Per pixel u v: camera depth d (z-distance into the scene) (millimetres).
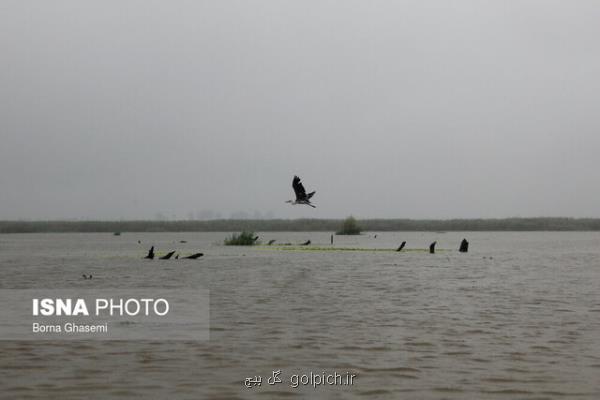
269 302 29297
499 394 14781
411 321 23906
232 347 19406
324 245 93562
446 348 19234
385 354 18516
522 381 15766
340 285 36406
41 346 19547
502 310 26719
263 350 19016
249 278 40719
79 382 15609
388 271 46188
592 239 133000
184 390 15047
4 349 19125
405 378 16047
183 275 42750
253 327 22672
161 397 14531
